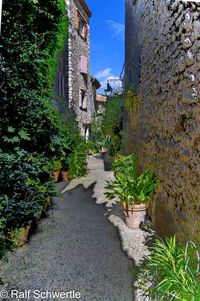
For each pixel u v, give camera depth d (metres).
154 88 4.11
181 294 1.75
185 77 2.62
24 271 2.87
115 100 11.25
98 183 7.45
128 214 4.11
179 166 2.84
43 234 3.87
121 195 4.23
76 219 4.53
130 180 4.58
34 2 3.25
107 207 5.23
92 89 17.70
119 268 2.92
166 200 3.36
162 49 3.56
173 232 3.02
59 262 3.06
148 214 4.38
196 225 2.30
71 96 11.75
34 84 3.80
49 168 4.24
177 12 2.85
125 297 2.44
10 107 3.24
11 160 3.14
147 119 4.75
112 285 2.62
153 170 4.23
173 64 3.04
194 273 1.90
